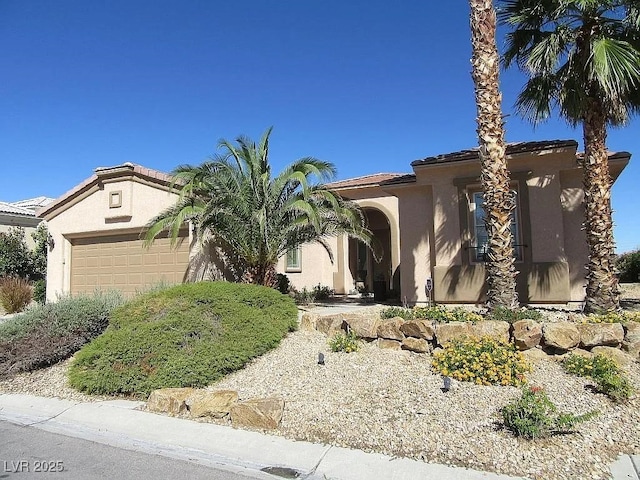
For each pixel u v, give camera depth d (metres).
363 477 4.89
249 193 13.71
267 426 6.26
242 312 9.45
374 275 22.25
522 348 8.09
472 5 10.09
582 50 10.05
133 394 7.80
